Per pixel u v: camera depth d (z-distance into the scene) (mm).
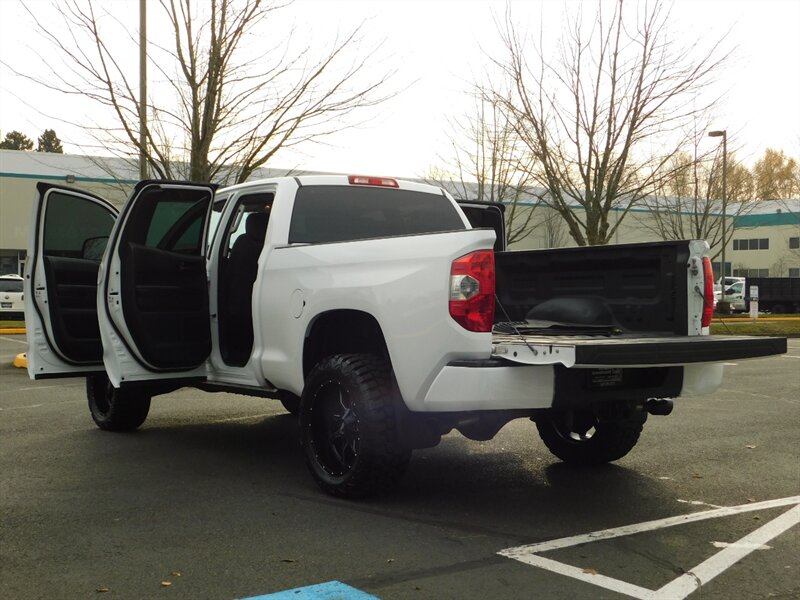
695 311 4965
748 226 65875
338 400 5094
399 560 3920
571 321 5551
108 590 3520
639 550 4105
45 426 7637
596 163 16312
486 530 4426
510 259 6070
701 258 4969
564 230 38688
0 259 45188
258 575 3707
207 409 8766
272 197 6090
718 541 4266
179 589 3535
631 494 5250
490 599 3439
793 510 4879
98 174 30422
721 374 5195
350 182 6152
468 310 4387
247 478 5605
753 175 47250
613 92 15883
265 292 5598
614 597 3475
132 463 6070
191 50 12117
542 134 16734
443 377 4445
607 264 5430
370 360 4922
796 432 7539
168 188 6070
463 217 6746
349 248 5047
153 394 7203
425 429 4879
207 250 6586
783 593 3537
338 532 4363
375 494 4926
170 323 6055
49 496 5094
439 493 5230
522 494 5219
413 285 4582
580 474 5816
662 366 4504
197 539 4234
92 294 6910
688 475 5809
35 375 6559
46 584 3588
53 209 6668
